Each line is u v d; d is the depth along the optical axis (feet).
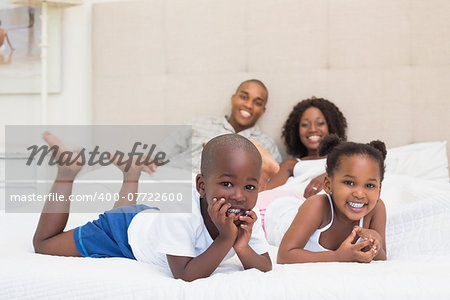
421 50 8.43
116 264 3.75
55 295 3.17
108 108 9.41
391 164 7.78
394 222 4.95
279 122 8.89
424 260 3.95
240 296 3.06
